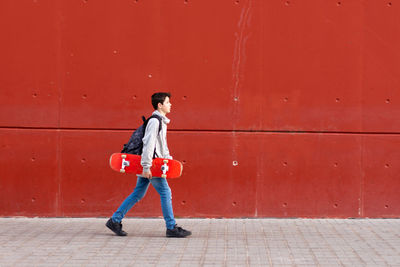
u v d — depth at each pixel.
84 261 5.80
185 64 8.37
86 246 6.51
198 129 8.36
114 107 8.38
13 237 7.01
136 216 8.41
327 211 8.36
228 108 8.37
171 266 5.62
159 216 8.39
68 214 8.39
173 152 8.37
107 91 8.38
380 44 8.34
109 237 7.04
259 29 8.34
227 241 6.82
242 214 8.37
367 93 8.34
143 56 8.37
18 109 8.37
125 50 8.37
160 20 8.37
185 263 5.73
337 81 8.34
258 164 8.36
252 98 8.36
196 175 8.38
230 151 8.37
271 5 8.35
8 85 8.36
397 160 8.34
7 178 8.38
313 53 8.34
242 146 8.37
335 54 8.34
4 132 8.37
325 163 8.35
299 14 8.35
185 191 8.38
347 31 8.34
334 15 8.34
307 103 8.35
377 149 8.36
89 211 8.40
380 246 6.54
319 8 8.35
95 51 8.37
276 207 8.37
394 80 8.34
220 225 7.87
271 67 8.35
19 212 8.38
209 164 8.37
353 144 8.36
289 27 8.34
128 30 8.37
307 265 5.66
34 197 8.38
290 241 6.82
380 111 8.34
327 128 8.34
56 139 8.38
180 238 7.00
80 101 8.38
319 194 8.35
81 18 8.37
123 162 6.94
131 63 8.38
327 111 8.35
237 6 8.36
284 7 8.35
